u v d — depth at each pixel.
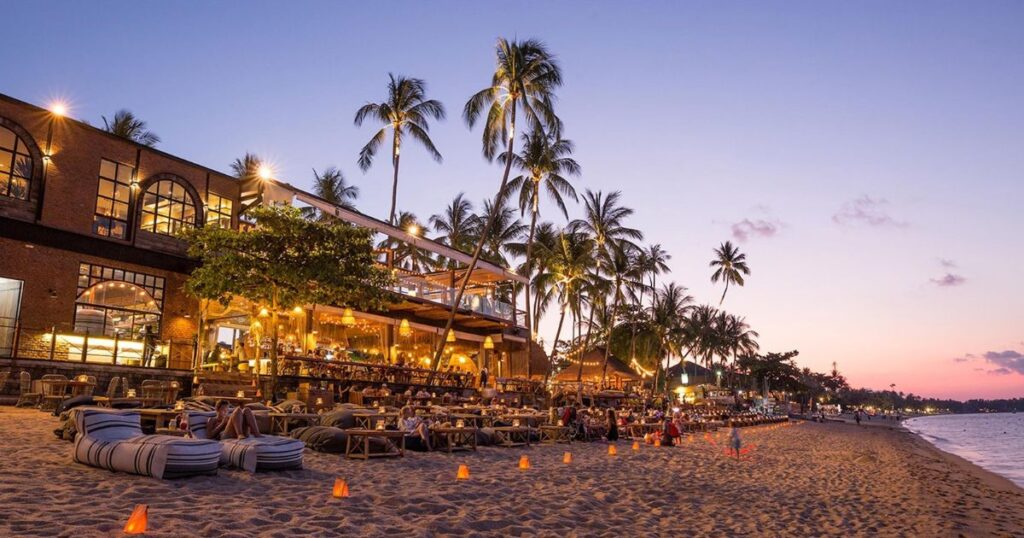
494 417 20.50
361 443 14.05
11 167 20.64
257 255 20.92
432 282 34.53
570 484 12.46
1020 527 12.95
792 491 14.75
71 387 19.52
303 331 27.77
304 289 20.94
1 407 17.95
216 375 21.86
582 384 39.91
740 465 19.72
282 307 21.75
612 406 40.38
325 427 14.20
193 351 24.31
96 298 22.14
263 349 24.42
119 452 9.08
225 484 9.09
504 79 34.66
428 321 34.50
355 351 28.89
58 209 21.41
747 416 56.09
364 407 20.02
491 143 34.72
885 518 12.40
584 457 18.14
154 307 23.81
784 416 75.50
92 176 22.45
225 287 20.16
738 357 109.81
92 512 6.82
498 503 9.80
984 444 61.16
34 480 8.29
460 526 8.02
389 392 24.03
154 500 7.66
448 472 12.68
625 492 12.15
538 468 14.59
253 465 10.12
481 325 37.25
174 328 24.19
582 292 54.06
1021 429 112.25
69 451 10.81
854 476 19.84
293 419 15.34
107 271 22.59
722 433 36.97
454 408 20.81
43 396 17.73
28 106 21.09
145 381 20.77
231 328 28.27
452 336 35.94
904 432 77.81
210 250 21.31
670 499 11.96
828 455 27.80
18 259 20.50
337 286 21.08
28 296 20.55
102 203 22.67
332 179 46.62
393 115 40.19
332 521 7.50
